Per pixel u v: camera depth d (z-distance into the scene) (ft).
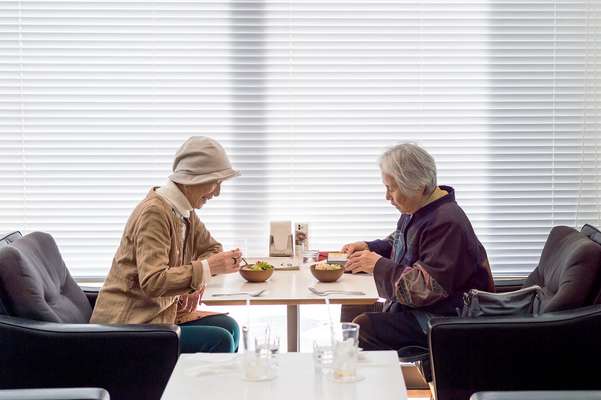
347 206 12.18
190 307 9.07
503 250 12.34
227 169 8.50
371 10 12.01
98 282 12.05
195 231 9.66
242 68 12.00
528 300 7.91
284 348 12.15
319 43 12.03
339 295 7.99
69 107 11.91
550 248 9.25
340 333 5.55
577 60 12.21
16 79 11.84
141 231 8.06
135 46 11.91
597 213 12.34
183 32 11.93
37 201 11.97
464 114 12.16
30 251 8.39
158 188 8.75
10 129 11.89
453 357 7.49
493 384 7.50
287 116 12.09
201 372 5.71
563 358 7.50
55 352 7.44
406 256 8.82
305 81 12.07
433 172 8.58
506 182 12.27
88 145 11.96
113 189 12.01
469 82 12.15
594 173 12.32
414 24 12.05
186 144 8.59
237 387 5.40
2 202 11.96
